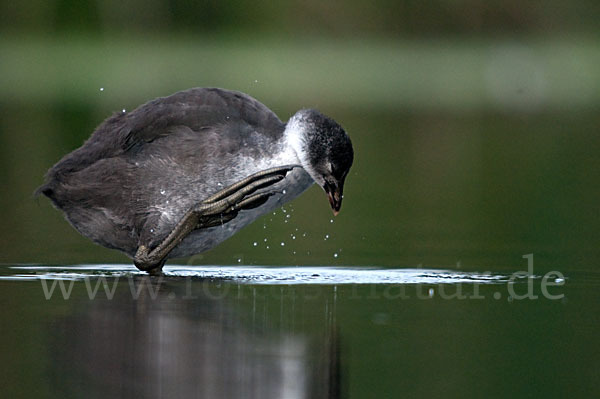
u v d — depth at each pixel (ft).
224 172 36.29
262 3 152.97
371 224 51.37
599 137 87.66
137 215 36.68
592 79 137.69
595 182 65.41
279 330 27.17
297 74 134.41
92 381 22.45
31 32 140.97
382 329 27.61
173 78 125.49
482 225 50.88
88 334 26.37
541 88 131.75
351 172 70.49
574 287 34.12
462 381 23.02
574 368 24.09
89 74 130.41
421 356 24.94
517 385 22.72
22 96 117.50
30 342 25.49
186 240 37.47
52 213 53.62
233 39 147.64
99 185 36.47
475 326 28.14
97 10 144.15
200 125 36.55
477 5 159.22
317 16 154.92
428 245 44.50
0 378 22.62
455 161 75.10
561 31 156.97
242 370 23.39
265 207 37.83
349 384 22.68
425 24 157.89
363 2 153.69
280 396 21.75
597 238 46.57
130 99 106.63
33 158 69.92
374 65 142.20
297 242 45.78
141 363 23.77
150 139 36.60
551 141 85.10
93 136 37.45
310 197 63.41
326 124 37.29
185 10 148.46
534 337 26.94
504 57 147.33
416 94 127.34
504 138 86.94
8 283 34.12
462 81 137.69
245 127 36.81
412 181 66.95
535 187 63.52
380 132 89.51
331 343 25.93
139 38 144.46
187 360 24.03
